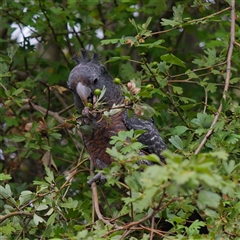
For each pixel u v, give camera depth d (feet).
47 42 47.24
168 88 39.99
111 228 27.63
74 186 43.11
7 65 43.75
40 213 36.40
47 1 47.50
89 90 37.58
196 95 46.62
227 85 35.17
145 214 29.27
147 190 22.29
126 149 27.61
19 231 32.99
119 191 38.29
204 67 41.93
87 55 40.52
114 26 54.13
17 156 47.42
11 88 42.22
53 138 41.52
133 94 28.66
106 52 49.21
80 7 47.24
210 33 49.34
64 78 48.42
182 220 28.45
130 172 25.58
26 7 46.01
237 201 29.04
